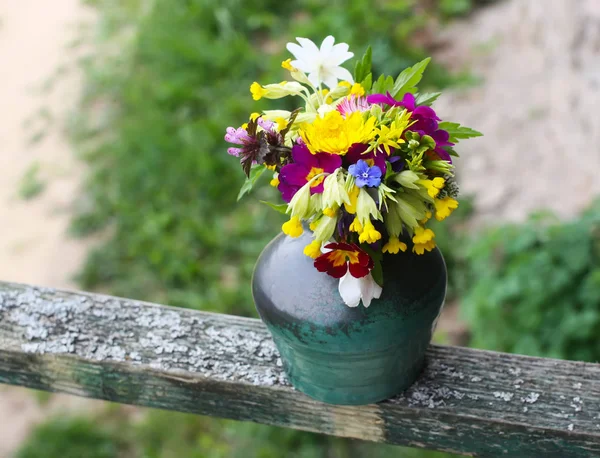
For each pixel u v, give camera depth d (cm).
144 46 436
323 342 100
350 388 108
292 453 243
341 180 90
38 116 423
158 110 388
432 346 120
